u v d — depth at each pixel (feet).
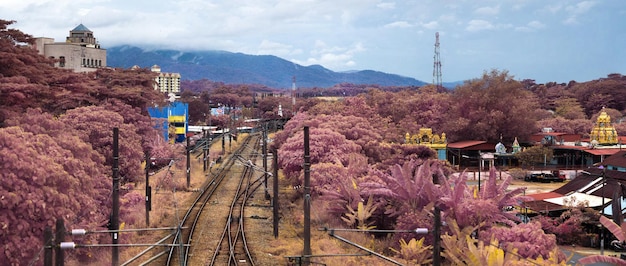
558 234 146.10
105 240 102.32
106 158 165.48
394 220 132.26
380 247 119.44
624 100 511.40
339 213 138.10
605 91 522.06
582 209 155.63
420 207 125.39
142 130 233.55
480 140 320.50
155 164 230.89
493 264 86.74
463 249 96.22
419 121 358.43
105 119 175.83
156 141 237.45
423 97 386.11
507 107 329.52
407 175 127.54
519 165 303.27
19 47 197.67
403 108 367.25
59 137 112.47
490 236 106.73
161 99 288.92
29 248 79.41
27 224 79.87
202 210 154.10
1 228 77.41
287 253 109.60
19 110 158.10
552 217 164.04
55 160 94.84
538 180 265.75
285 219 144.36
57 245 59.67
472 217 115.96
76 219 89.86
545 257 100.99
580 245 144.25
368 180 146.82
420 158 206.08
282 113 642.22
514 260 90.94
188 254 104.73
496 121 323.16
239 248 112.16
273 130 511.40
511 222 115.96
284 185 204.74
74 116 175.42
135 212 134.00
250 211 153.48
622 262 84.89
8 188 80.38
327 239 121.19
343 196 136.36
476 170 286.25
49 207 82.84
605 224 97.71
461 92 344.28
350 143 197.88
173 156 234.79
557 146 305.12
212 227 131.85
